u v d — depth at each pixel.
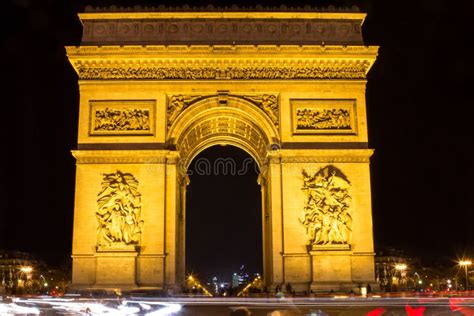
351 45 101.12
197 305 79.50
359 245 95.75
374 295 92.38
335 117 99.81
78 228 95.38
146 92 99.94
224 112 101.88
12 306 78.38
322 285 93.62
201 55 99.88
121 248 94.56
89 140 98.19
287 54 100.19
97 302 80.25
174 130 99.12
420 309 71.44
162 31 101.94
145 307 76.94
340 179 97.38
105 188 96.56
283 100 100.06
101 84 99.88
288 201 96.81
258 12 102.50
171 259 95.31
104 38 101.44
